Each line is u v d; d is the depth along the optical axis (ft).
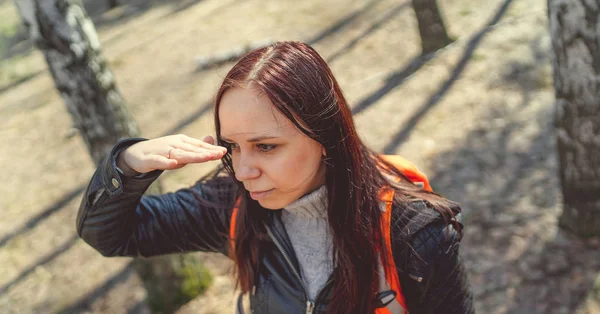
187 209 4.63
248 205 4.32
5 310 14.61
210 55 26.99
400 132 17.24
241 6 33.27
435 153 15.83
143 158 3.76
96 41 9.88
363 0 29.17
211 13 33.50
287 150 3.59
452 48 21.15
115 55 30.50
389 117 18.19
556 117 10.31
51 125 24.94
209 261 13.80
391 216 4.00
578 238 11.16
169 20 34.58
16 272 16.05
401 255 3.96
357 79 21.56
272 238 4.30
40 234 17.58
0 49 34.45
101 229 4.14
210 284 12.91
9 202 19.80
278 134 3.52
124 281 14.56
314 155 3.73
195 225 4.64
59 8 9.30
